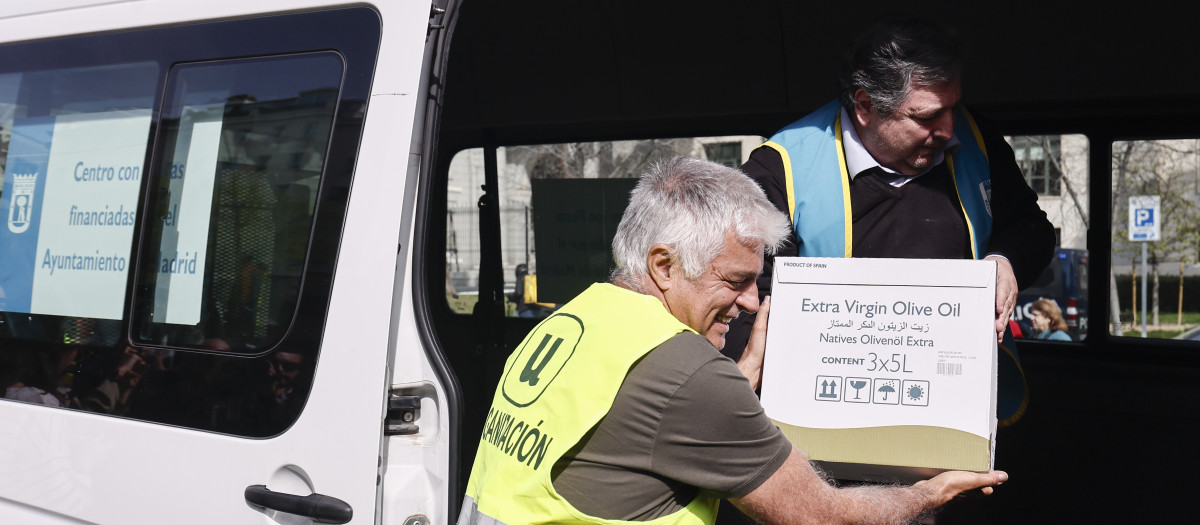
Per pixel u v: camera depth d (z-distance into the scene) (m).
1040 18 3.36
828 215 2.14
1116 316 3.45
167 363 1.99
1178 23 3.20
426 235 1.76
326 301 1.79
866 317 1.86
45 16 2.35
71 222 2.22
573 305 1.76
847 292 1.88
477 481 1.70
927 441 1.77
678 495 1.58
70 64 2.27
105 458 2.03
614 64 4.01
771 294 1.95
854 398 1.83
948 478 1.74
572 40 4.04
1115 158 3.42
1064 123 3.47
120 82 2.18
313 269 1.81
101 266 2.15
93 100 2.22
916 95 1.98
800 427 1.84
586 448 1.55
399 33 1.79
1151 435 3.34
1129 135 3.39
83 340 2.14
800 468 1.59
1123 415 3.38
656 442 1.53
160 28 2.14
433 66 1.78
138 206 2.10
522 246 4.38
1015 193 2.34
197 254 2.00
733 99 3.81
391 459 1.73
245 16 2.02
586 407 1.54
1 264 2.34
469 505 1.70
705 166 1.71
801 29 3.62
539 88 4.20
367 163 1.78
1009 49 3.43
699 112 3.89
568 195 4.26
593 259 4.24
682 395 1.52
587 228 4.25
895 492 1.70
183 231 2.03
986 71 3.48
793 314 1.90
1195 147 3.32
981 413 1.75
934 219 2.14
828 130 2.20
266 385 1.84
